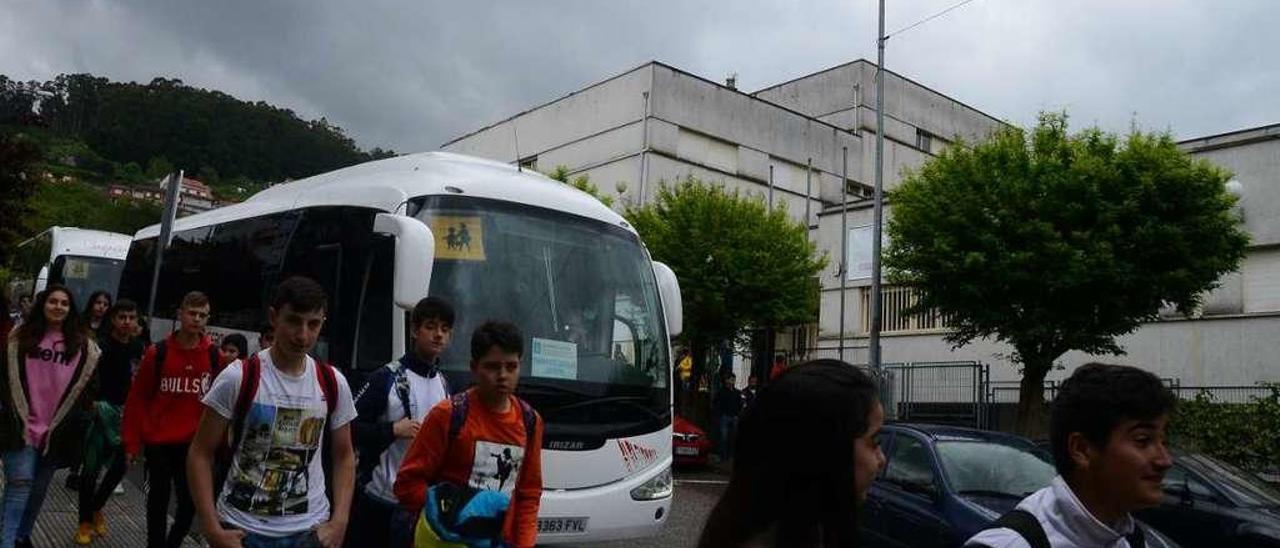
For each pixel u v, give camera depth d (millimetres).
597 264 9125
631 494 8562
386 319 8188
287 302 4910
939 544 8148
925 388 22781
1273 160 20281
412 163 9523
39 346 7473
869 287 27031
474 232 8555
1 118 38281
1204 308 20875
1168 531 9547
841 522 1970
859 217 27703
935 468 8594
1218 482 9641
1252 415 16438
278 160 101125
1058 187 16266
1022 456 8875
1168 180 16016
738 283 22234
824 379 2029
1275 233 20062
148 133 95938
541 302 8648
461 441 5020
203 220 12984
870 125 41062
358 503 6055
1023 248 16375
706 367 25938
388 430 5746
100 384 8922
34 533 9188
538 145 39469
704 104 36188
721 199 23453
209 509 4707
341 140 107312
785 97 43375
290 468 4895
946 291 17047
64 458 7648
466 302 8289
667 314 9531
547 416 8273
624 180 35406
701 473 20031
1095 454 2613
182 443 7527
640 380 8961
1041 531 2588
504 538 4828
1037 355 17109
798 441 1974
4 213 29500
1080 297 16344
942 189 17203
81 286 28109
